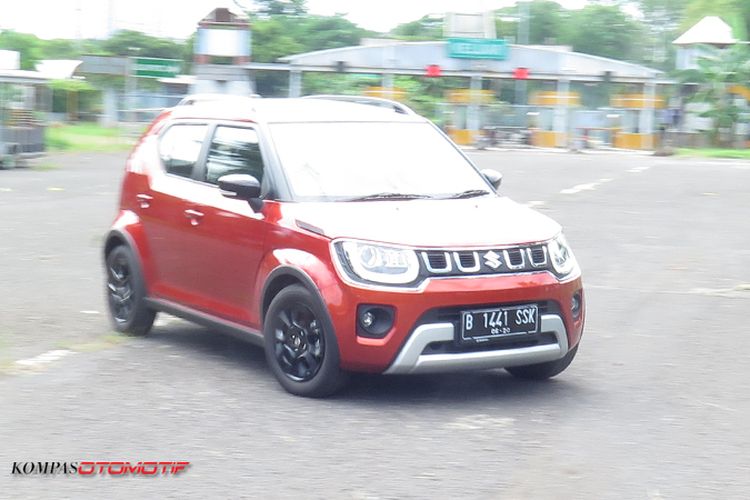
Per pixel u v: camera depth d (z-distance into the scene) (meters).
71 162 33.06
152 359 7.86
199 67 47.59
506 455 5.70
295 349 6.80
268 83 57.97
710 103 49.16
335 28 79.81
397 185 7.36
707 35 53.94
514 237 6.68
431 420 6.35
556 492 5.14
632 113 48.38
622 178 27.64
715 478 5.36
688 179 27.48
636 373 7.65
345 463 5.54
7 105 30.42
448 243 6.45
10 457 5.60
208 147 7.91
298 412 6.47
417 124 8.09
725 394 7.06
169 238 8.00
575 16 89.19
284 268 6.78
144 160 8.51
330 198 7.09
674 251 14.30
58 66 61.97
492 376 7.50
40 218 17.64
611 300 10.70
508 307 6.51
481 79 50.62
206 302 7.68
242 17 47.38
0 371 7.41
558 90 50.00
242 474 5.36
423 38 80.75
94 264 12.73
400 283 6.32
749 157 41.88
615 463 5.58
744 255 13.97
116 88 55.16
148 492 5.11
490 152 44.25
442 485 5.22
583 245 14.83
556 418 6.43
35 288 11.02
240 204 7.33
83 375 7.34
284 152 7.32
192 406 6.59
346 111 7.97
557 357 6.83
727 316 9.88
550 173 29.42
